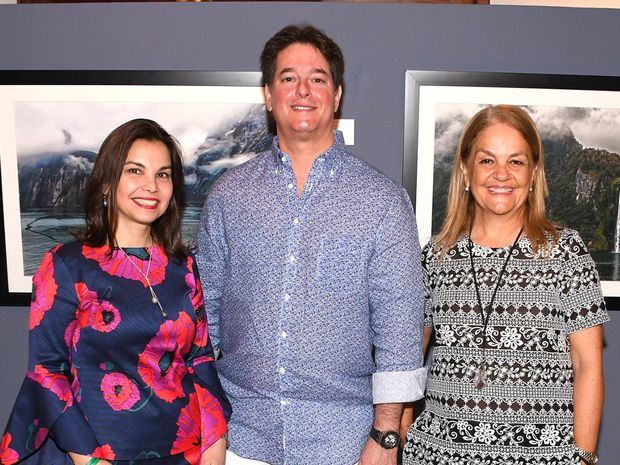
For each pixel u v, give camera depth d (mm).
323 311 1692
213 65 2410
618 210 2441
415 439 1727
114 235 1637
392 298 1695
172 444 1609
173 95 2408
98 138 2430
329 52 1744
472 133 1719
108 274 1609
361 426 1757
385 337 1708
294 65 1708
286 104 1706
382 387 1691
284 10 2385
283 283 1696
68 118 2426
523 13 2381
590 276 1605
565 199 2438
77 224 2469
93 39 2408
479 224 1741
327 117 1723
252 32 2395
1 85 2414
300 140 1730
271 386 1714
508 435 1573
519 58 2395
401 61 2396
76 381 1560
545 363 1579
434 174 2412
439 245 1783
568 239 1638
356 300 1714
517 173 1641
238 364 1775
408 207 1757
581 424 1608
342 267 1699
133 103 2414
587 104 2398
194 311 1726
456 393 1626
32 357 1552
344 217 1705
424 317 1823
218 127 2420
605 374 2504
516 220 1698
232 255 1780
